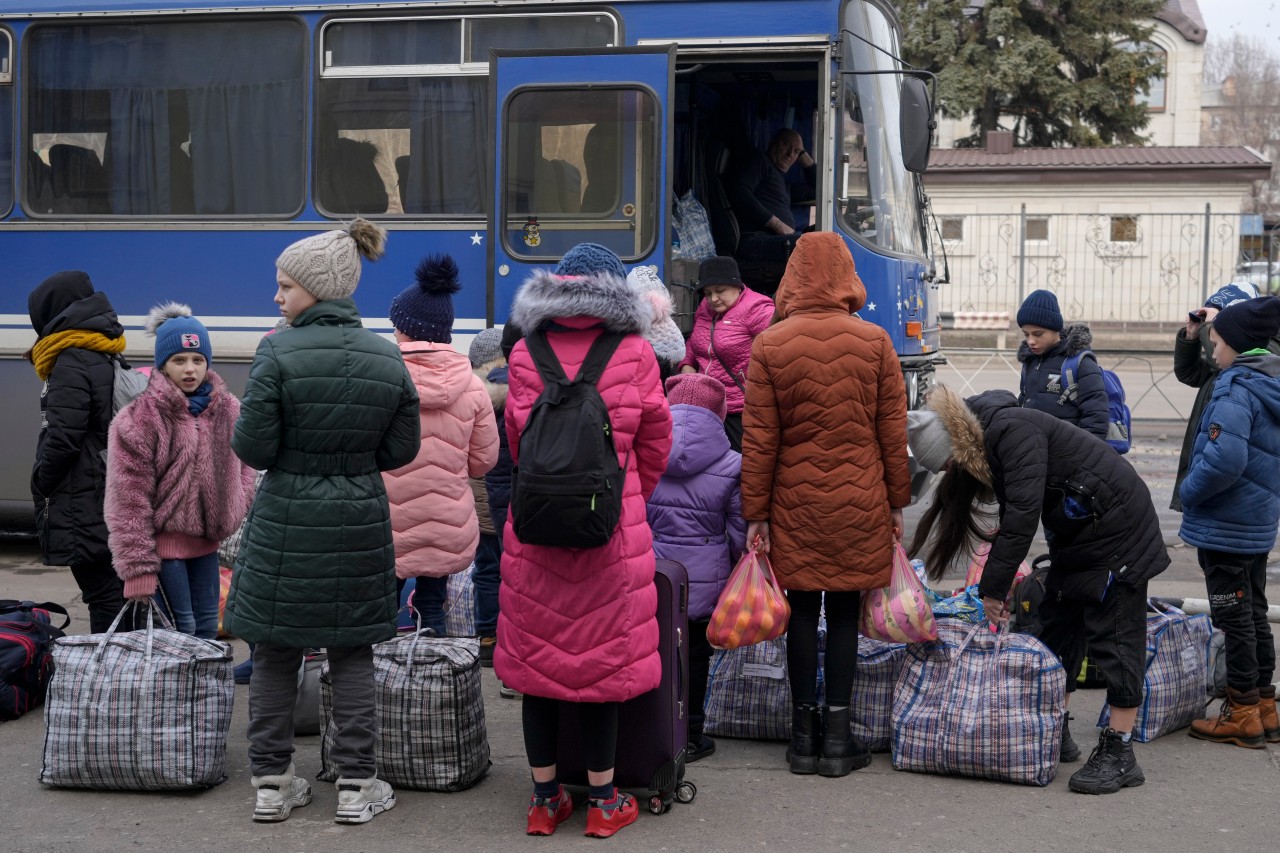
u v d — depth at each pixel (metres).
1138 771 4.80
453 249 8.24
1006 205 27.95
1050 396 6.74
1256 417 5.05
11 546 9.67
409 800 4.69
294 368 4.29
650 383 4.28
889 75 8.60
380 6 8.32
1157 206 27.42
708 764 5.08
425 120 8.30
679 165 8.65
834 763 4.90
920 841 4.28
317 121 8.42
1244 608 5.20
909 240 8.77
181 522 5.21
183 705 4.70
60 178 8.77
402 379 4.45
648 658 4.29
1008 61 31.27
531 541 4.06
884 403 4.81
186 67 8.61
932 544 5.39
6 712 5.55
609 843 4.28
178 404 5.14
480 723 4.84
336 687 4.48
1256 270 27.20
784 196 8.86
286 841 4.30
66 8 8.72
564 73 7.89
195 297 8.57
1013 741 4.77
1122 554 4.71
